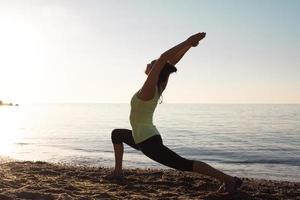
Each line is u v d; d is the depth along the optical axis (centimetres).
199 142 3347
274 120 9338
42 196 513
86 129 5191
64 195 516
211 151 2625
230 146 2997
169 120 9094
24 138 3534
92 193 552
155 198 535
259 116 12512
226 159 2188
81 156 2027
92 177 707
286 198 585
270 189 659
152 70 463
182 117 11300
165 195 560
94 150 2422
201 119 9862
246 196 565
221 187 550
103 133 4325
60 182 638
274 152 2592
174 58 500
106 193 540
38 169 823
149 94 469
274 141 3522
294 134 4531
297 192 636
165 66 472
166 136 4056
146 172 787
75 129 5188
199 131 5000
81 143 2995
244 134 4478
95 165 1600
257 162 2038
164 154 481
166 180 688
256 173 1599
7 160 1739
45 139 3425
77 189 583
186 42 459
